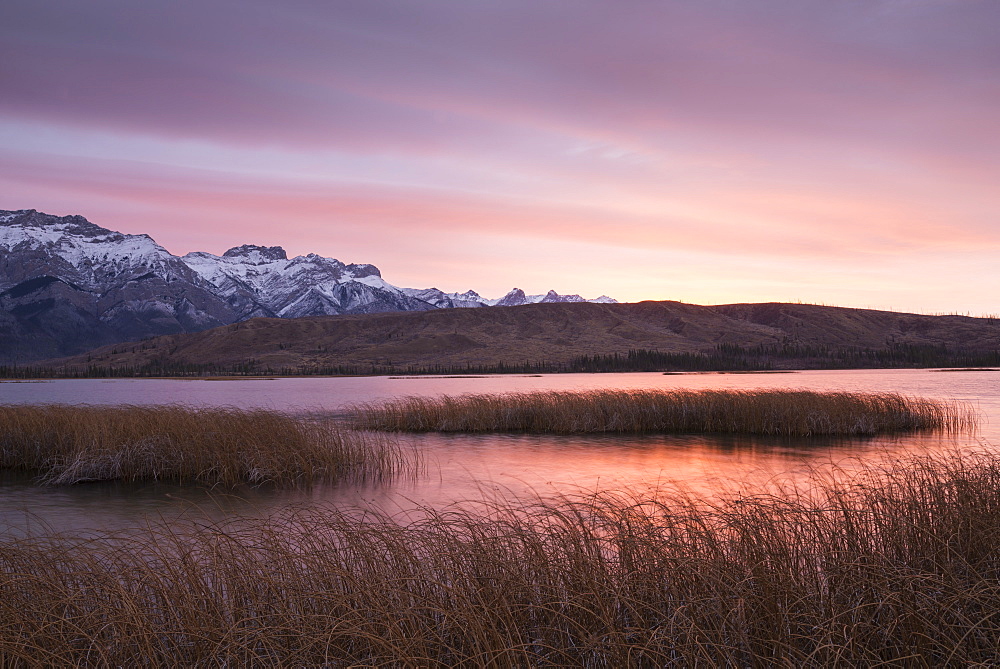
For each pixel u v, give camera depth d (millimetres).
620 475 18062
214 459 19188
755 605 5301
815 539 6746
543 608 5332
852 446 24016
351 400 62031
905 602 5152
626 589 5629
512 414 32812
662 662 4824
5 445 22406
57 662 4805
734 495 13188
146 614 5441
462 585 5688
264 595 5828
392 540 6770
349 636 5141
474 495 15359
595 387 81000
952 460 12133
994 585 5469
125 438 20312
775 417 30203
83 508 14914
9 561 6562
